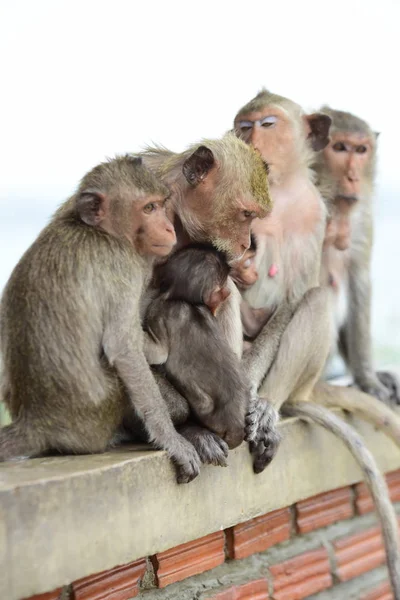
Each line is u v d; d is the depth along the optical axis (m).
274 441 6.09
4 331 5.40
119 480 4.97
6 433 5.23
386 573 7.80
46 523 4.56
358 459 6.79
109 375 5.29
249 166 6.11
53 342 5.17
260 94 7.52
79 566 4.73
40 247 5.35
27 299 5.25
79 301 5.16
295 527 6.97
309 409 6.86
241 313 7.39
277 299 7.32
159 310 5.82
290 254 7.28
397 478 8.27
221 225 6.11
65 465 4.95
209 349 5.73
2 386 5.60
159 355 5.68
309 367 6.98
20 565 4.44
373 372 8.47
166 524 5.30
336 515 7.36
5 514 4.38
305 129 7.50
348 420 7.54
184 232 6.20
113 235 5.36
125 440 5.89
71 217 5.48
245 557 6.44
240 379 5.80
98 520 4.84
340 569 7.27
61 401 5.21
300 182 7.41
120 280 5.25
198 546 5.98
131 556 5.05
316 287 7.16
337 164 8.23
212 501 5.69
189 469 5.32
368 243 8.57
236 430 5.72
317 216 7.36
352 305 8.54
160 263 6.00
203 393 5.66
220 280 5.92
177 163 6.24
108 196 5.34
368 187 8.51
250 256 6.76
